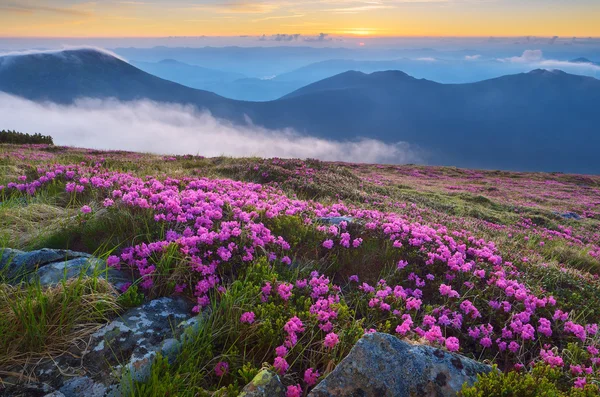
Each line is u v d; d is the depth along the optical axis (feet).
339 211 38.34
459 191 108.58
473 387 11.69
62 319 14.53
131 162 68.08
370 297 21.30
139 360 13.78
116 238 23.16
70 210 27.45
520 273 28.27
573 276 31.01
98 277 17.95
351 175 87.20
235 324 16.33
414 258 26.63
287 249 25.23
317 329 17.08
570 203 114.83
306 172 74.54
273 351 15.69
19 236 23.86
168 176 40.16
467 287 23.47
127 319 15.84
